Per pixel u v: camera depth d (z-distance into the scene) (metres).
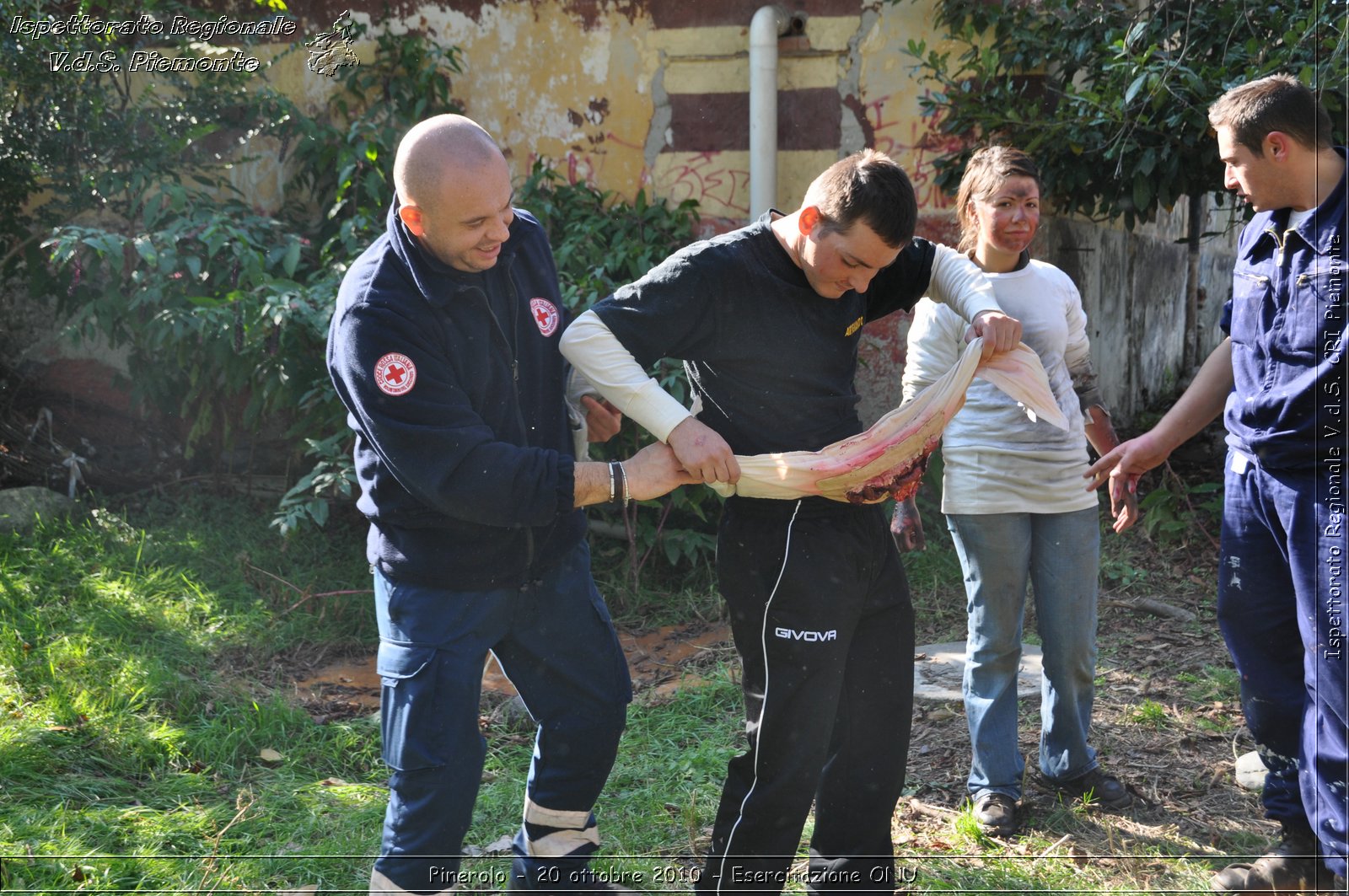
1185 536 6.40
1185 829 3.52
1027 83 6.68
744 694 2.81
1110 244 8.45
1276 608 3.11
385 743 2.79
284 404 6.44
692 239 7.10
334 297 5.94
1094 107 6.12
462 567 2.78
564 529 2.95
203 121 7.12
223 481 7.20
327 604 5.71
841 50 6.88
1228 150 2.91
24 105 6.73
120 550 6.07
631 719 4.48
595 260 6.52
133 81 7.22
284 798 3.74
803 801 2.71
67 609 5.22
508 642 2.96
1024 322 3.50
